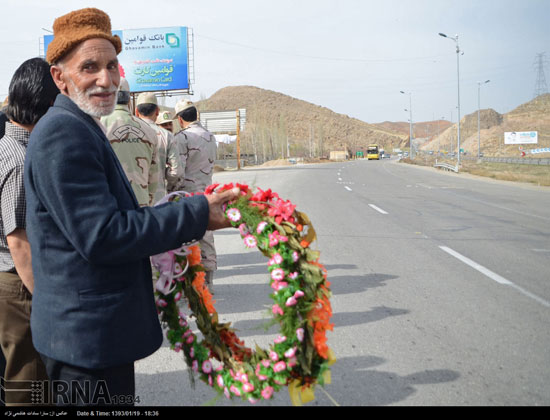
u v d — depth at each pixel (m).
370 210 13.15
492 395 3.05
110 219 1.52
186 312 4.67
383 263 6.90
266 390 1.88
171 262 1.98
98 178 1.56
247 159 87.75
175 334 2.06
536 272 6.37
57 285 1.57
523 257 7.30
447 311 4.77
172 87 32.81
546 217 11.84
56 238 1.56
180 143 5.00
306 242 1.86
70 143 1.52
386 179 29.69
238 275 6.28
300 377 1.87
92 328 1.56
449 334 4.14
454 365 3.51
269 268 1.81
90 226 1.48
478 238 8.92
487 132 149.88
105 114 1.74
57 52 1.66
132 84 33.06
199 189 5.18
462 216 11.96
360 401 2.96
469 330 4.23
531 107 163.62
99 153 1.62
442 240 8.72
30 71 2.13
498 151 122.62
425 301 5.10
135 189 3.77
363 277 6.12
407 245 8.24
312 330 1.83
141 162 3.80
